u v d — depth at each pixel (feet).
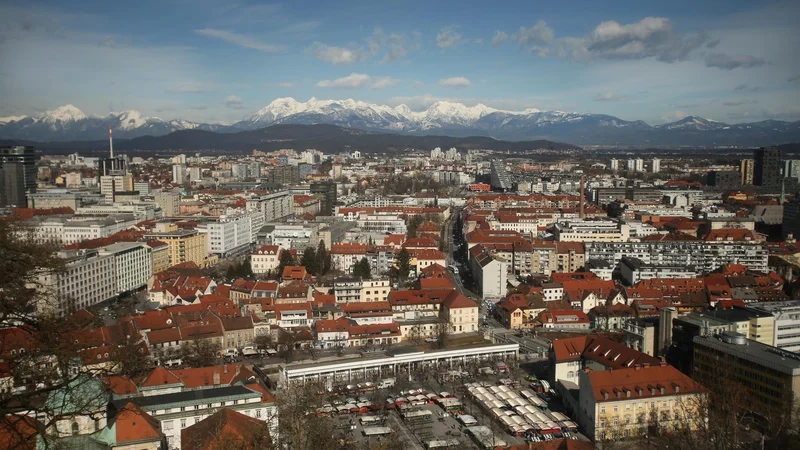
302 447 613.11
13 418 311.88
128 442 585.63
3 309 298.97
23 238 399.85
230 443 549.54
